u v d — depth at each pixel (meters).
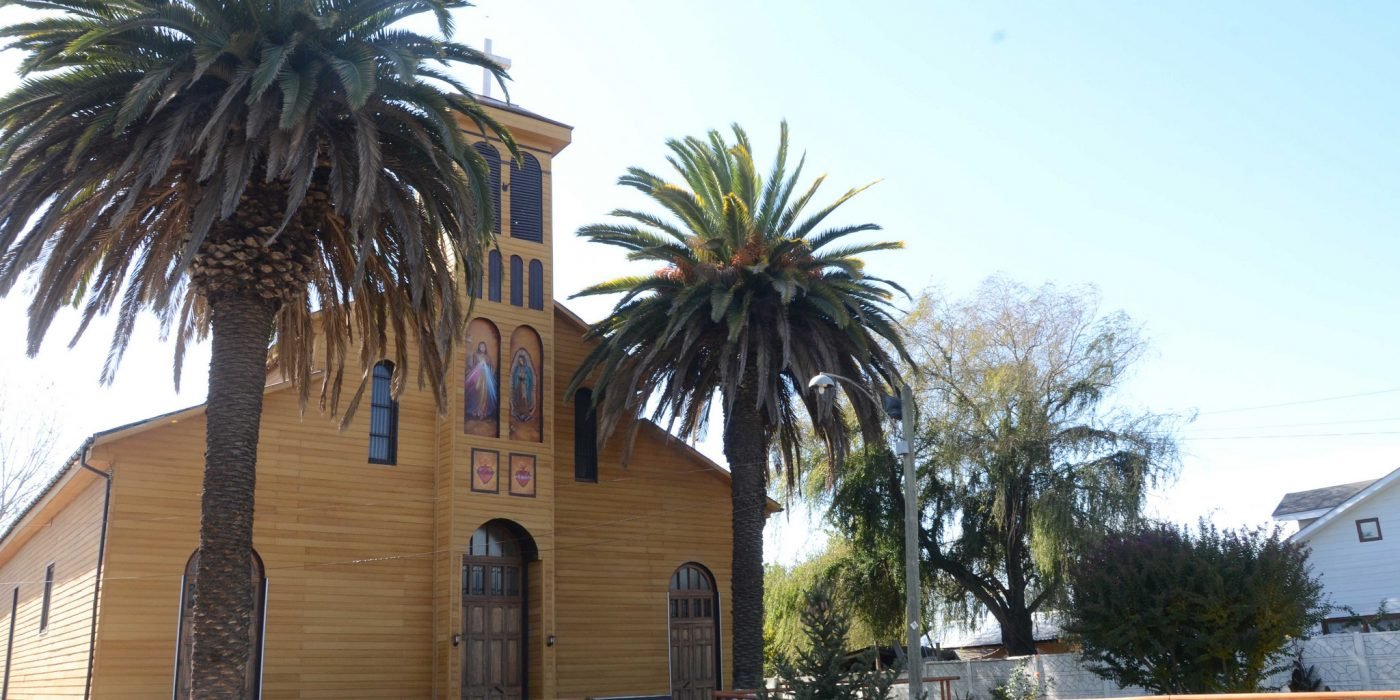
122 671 22.56
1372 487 35.91
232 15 17.88
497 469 27.94
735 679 26.80
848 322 26.30
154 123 17.58
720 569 32.12
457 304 20.47
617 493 30.81
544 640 27.53
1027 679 30.73
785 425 29.73
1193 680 24.14
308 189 18.55
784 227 28.88
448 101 19.61
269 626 24.53
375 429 27.34
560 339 31.11
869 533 36.81
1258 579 23.78
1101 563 25.88
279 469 25.55
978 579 36.50
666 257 28.31
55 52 17.11
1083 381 35.03
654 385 28.95
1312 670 27.84
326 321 22.03
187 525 24.00
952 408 36.00
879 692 18.52
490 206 19.70
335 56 17.56
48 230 16.88
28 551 31.62
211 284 17.58
